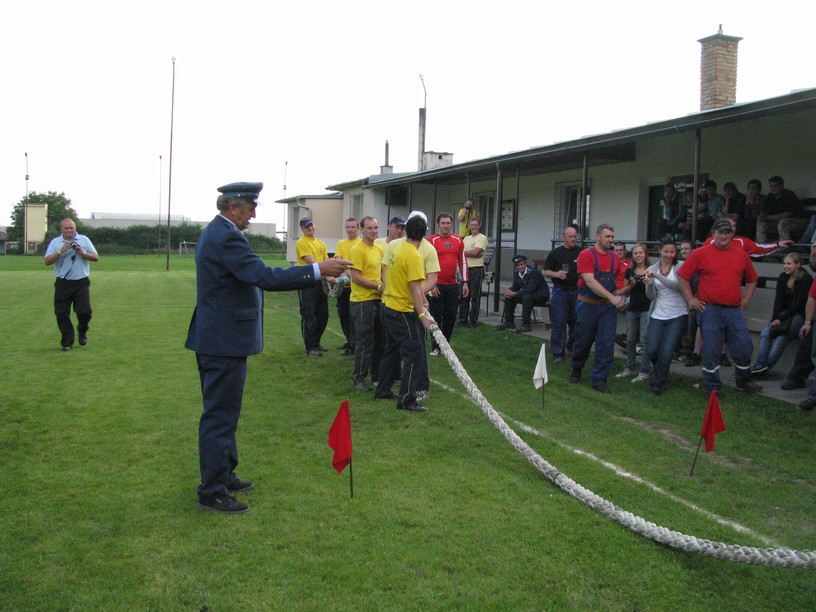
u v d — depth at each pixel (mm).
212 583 3684
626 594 3648
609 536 4285
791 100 7746
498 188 14125
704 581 3816
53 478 5145
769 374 8773
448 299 10133
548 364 9688
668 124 9375
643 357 8656
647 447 6047
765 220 10156
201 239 4578
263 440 6109
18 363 9430
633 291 8719
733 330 7703
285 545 4121
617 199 14844
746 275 7777
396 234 8250
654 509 4703
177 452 5750
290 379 8641
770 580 3848
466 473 5324
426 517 4516
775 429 6582
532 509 4668
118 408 7090
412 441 6117
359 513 4570
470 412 7066
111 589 3615
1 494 4836
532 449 5586
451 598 3562
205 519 4461
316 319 10234
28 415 6789
